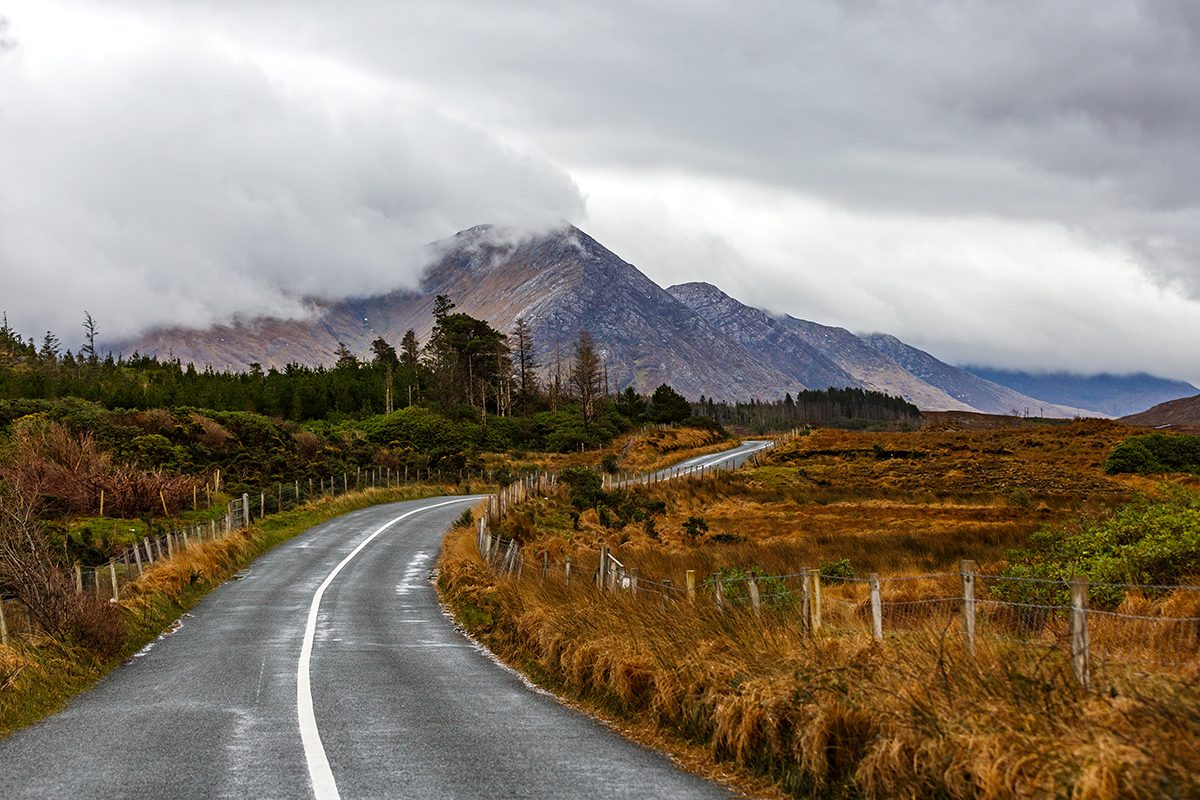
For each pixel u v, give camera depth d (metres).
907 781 6.96
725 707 8.88
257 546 34.16
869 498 62.31
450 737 9.62
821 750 7.62
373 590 25.75
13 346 150.75
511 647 16.14
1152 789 5.76
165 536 30.89
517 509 47.09
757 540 40.41
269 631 18.80
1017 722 6.93
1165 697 6.82
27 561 15.31
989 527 37.72
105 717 10.95
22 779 8.11
